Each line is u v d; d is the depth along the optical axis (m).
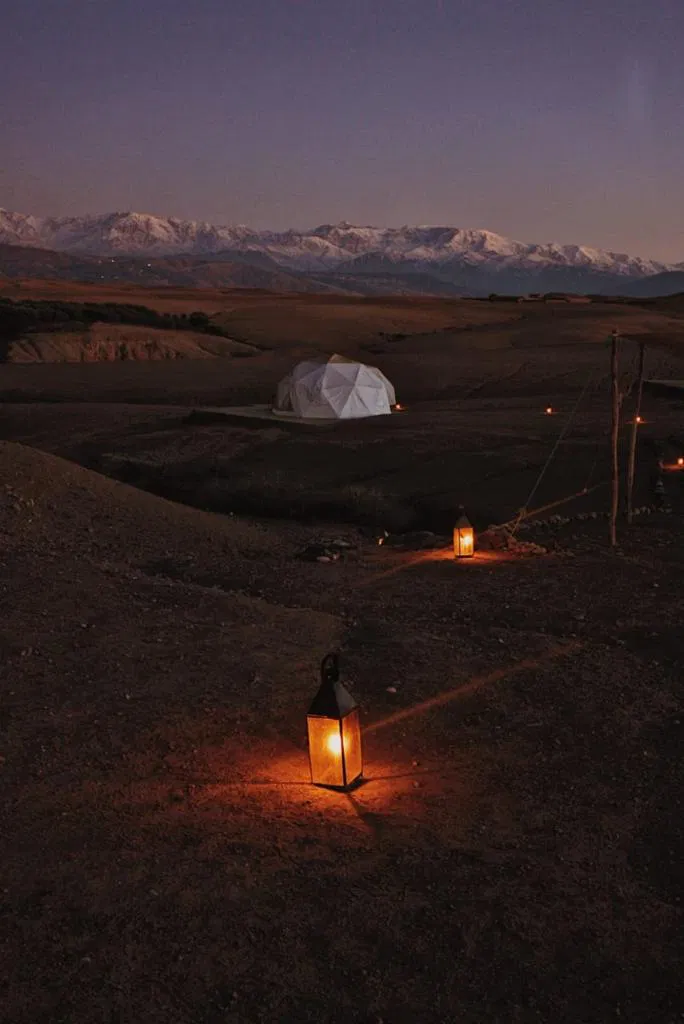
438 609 8.91
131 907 3.93
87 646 7.36
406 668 7.07
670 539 12.04
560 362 43.62
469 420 26.06
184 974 3.52
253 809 4.85
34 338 54.78
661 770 5.44
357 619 8.55
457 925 3.86
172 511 13.47
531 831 4.69
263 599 9.40
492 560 11.16
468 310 89.25
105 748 5.60
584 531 12.91
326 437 24.12
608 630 8.15
